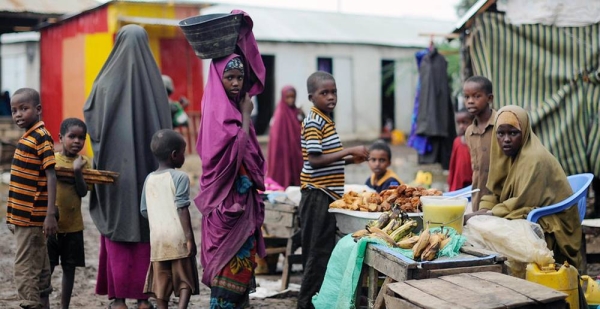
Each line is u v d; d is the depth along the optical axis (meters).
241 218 4.91
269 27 23.50
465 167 7.54
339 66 23.94
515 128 4.94
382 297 4.25
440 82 11.04
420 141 11.35
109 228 5.38
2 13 18.58
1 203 12.30
